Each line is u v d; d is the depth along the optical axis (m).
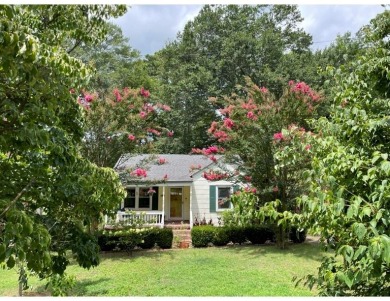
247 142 10.66
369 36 3.73
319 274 2.67
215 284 7.12
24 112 2.48
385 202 1.95
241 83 24.92
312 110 10.51
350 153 2.56
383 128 2.52
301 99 10.41
